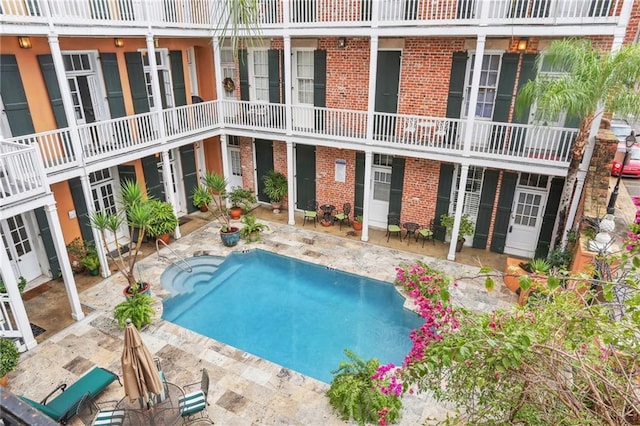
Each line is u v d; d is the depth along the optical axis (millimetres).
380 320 9398
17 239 9805
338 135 11664
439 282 4074
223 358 7910
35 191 7586
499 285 10016
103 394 7008
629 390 2572
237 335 8852
